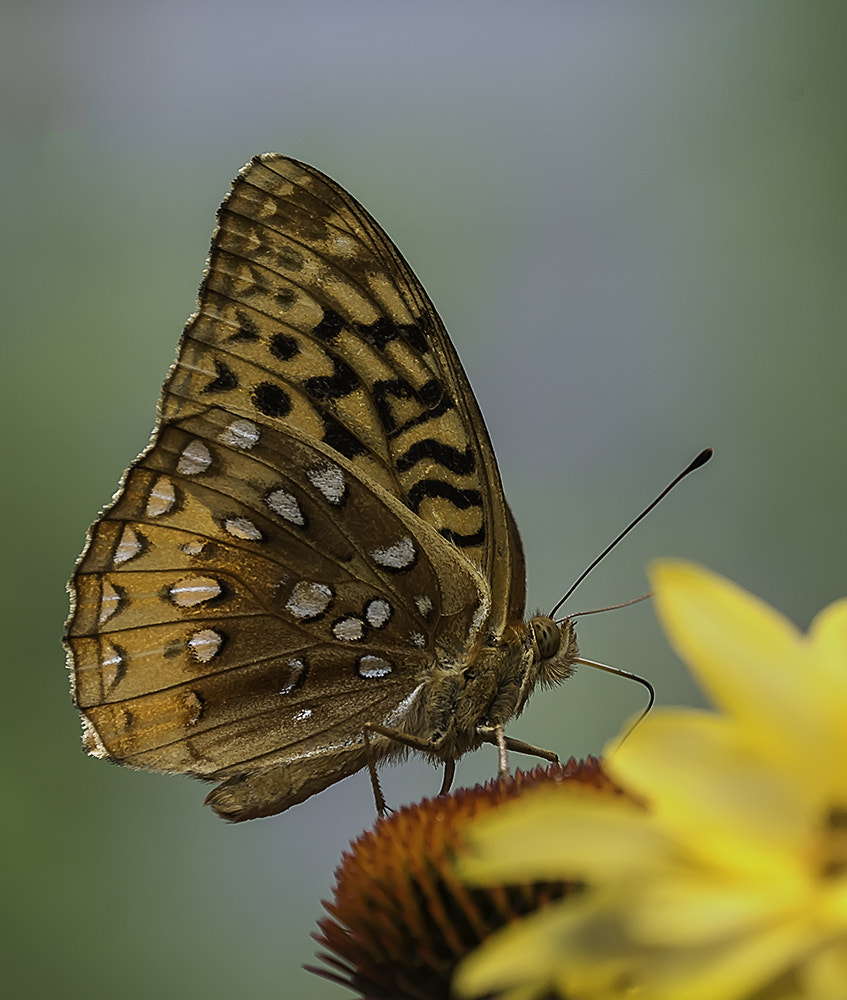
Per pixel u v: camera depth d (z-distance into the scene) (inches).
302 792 26.4
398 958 24.7
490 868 17.1
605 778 24.9
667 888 16.7
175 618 26.2
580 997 17.4
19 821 29.6
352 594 26.3
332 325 26.2
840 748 18.1
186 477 26.2
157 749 26.3
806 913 16.4
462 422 26.2
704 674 18.7
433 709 26.3
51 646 30.0
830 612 19.5
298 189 26.2
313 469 26.2
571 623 26.6
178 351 26.2
